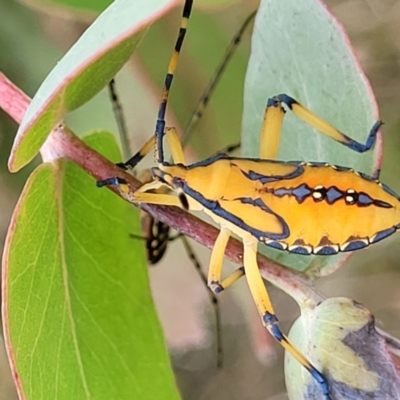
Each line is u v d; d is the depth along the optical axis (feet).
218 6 0.17
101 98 0.21
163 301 0.27
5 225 0.27
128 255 0.15
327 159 0.15
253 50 0.15
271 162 0.15
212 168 0.15
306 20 0.15
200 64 0.25
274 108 0.15
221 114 0.25
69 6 0.18
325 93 0.15
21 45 0.25
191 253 0.24
